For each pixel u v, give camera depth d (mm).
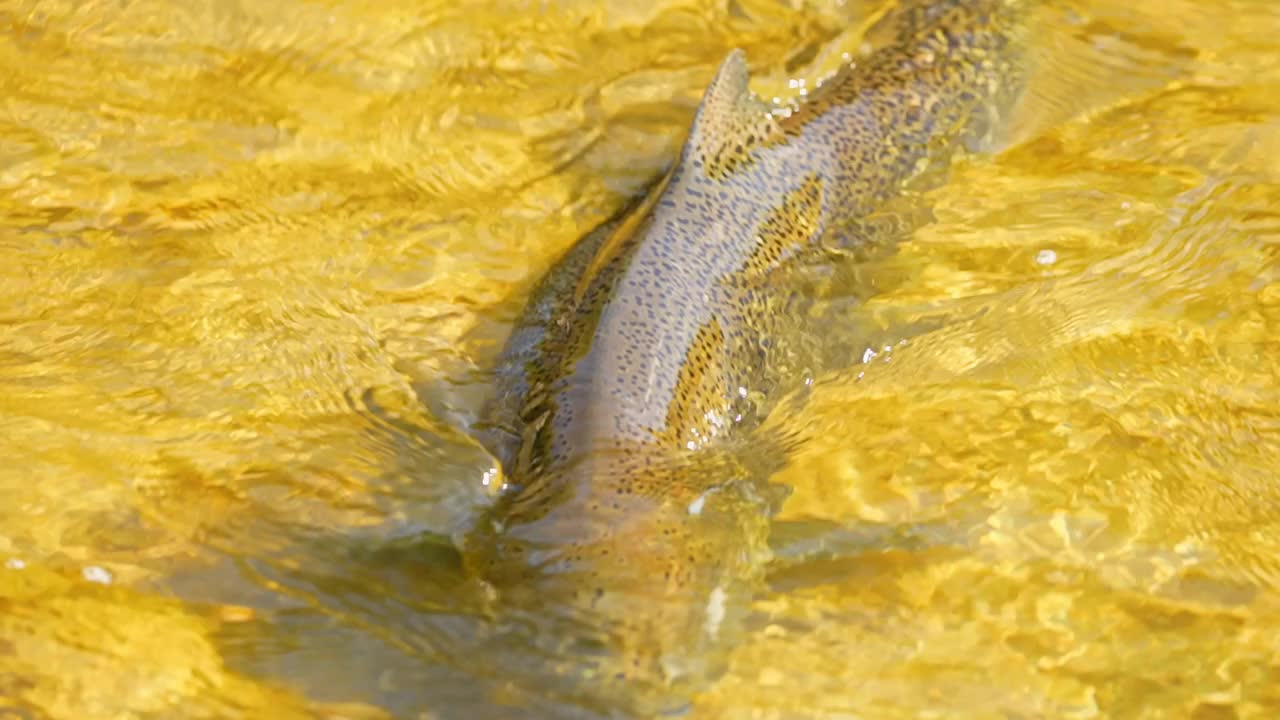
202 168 15391
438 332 13453
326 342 13250
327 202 15070
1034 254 14508
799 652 10164
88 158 15391
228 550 11000
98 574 10734
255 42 17359
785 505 11648
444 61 17375
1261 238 14680
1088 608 10773
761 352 13133
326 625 10305
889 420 12617
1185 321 13672
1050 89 16922
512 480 11414
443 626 10164
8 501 11312
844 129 15391
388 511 11352
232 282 13891
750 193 14102
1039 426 12555
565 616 9734
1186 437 12422
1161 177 15586
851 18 18391
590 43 17922
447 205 15156
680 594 9906
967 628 10531
